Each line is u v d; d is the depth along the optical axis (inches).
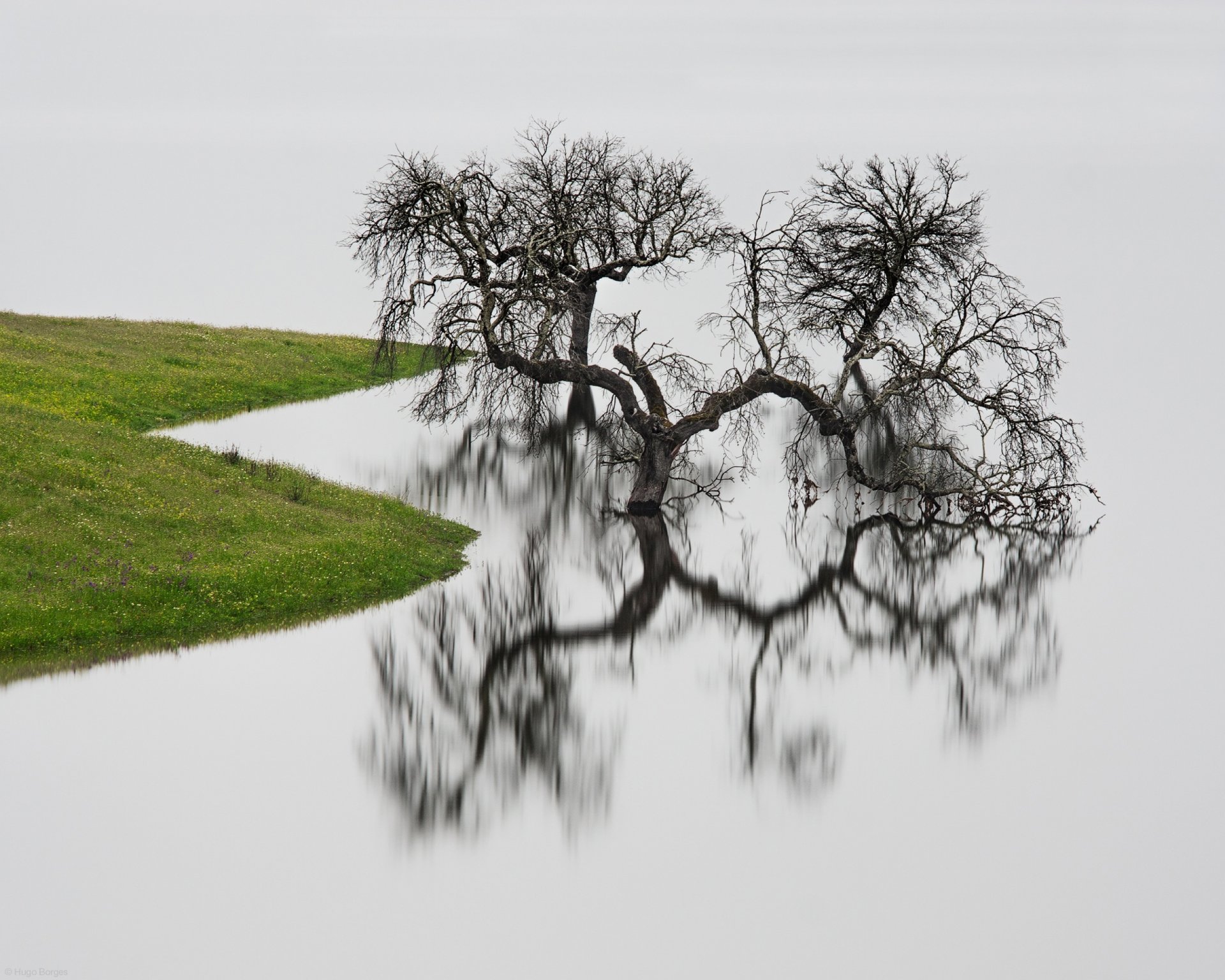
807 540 2252.7
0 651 1454.2
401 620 1716.3
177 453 2202.3
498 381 2694.4
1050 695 1514.5
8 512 1752.0
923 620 1830.7
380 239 2591.0
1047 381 2539.4
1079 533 2316.7
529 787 1228.5
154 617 1589.6
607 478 2664.9
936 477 2549.2
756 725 1411.2
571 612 1817.2
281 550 1844.2
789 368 2536.9
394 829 1123.9
